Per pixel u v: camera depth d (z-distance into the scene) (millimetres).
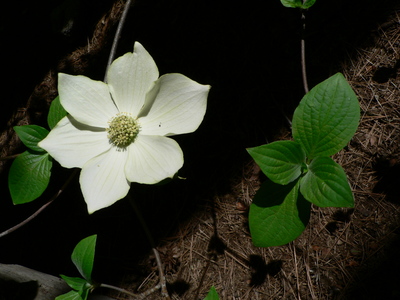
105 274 603
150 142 461
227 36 629
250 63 611
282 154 421
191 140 610
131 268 596
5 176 738
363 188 543
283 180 422
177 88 457
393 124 550
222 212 583
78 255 449
